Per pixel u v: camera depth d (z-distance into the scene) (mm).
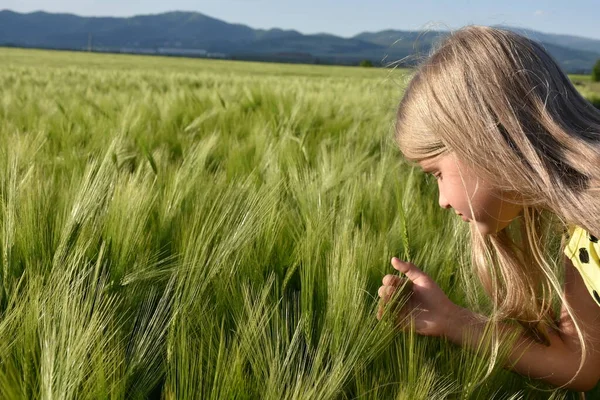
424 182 3139
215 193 2305
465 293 1782
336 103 6770
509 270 1512
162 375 1404
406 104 1368
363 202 2406
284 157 3082
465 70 1246
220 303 1604
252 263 1773
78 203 1819
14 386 1118
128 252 1701
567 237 1482
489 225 1343
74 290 1362
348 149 3559
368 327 1438
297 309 1638
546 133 1224
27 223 1739
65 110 5285
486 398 1434
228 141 3812
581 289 1386
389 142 3623
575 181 1219
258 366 1284
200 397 1191
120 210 1813
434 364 1453
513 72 1230
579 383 1431
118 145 3020
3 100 6652
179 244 1896
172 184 2213
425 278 1519
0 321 1407
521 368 1452
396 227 2096
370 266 1789
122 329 1478
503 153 1199
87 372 1193
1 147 2666
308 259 1654
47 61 41969
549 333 1472
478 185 1276
